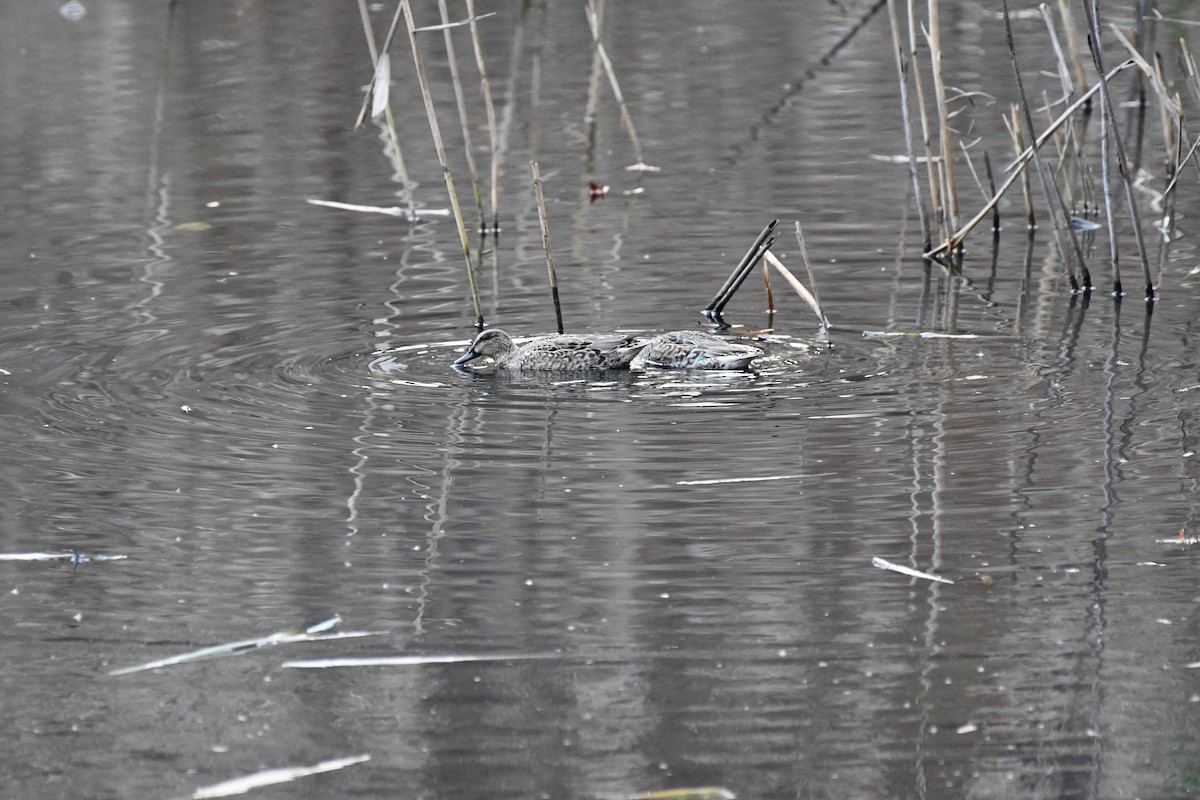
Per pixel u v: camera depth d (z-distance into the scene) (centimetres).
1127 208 2278
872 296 1867
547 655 1030
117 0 3812
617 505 1252
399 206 2348
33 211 2291
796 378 1559
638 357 1642
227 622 1080
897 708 959
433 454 1368
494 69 3188
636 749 923
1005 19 1917
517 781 892
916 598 1091
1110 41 3080
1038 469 1300
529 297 1878
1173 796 863
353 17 3609
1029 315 1773
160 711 977
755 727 942
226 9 3706
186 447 1388
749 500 1255
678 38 3434
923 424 1413
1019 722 942
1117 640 1028
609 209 2311
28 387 1551
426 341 1716
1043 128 2652
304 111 2908
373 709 974
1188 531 1175
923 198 2311
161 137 2723
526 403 1509
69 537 1211
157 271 1994
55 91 3014
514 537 1198
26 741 944
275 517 1241
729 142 2670
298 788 890
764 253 1792
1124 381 1518
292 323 1773
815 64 3175
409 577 1140
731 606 1086
